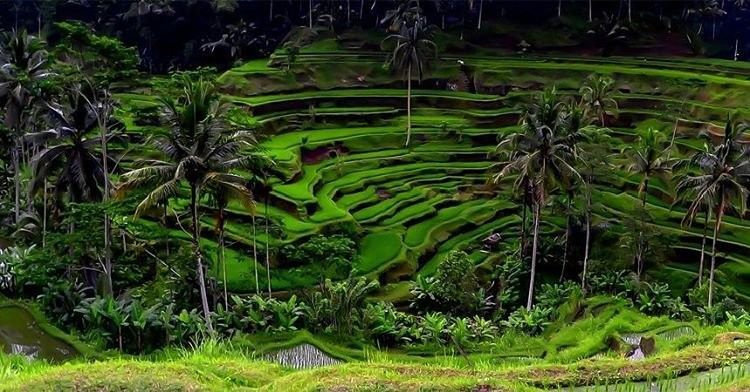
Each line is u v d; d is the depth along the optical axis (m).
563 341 29.53
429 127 68.50
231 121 35.34
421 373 17.14
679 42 89.00
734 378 16.39
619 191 56.94
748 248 47.84
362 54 82.62
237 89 72.75
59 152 36.25
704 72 77.06
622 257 45.28
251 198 30.20
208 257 39.19
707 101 68.56
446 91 76.44
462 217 52.06
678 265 47.31
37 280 30.70
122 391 14.26
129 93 63.28
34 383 14.32
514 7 94.81
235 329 30.09
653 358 18.14
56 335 26.70
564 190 42.88
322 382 15.46
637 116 68.25
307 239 44.31
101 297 31.55
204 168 29.39
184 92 35.00
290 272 38.62
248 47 89.00
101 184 37.34
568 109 47.09
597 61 81.44
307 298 34.69
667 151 48.94
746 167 39.00
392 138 66.06
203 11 90.56
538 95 48.12
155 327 27.41
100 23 92.94
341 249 38.47
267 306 32.03
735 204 47.75
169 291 33.66
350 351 27.62
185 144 29.20
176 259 35.34
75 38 37.84
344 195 54.44
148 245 39.25
